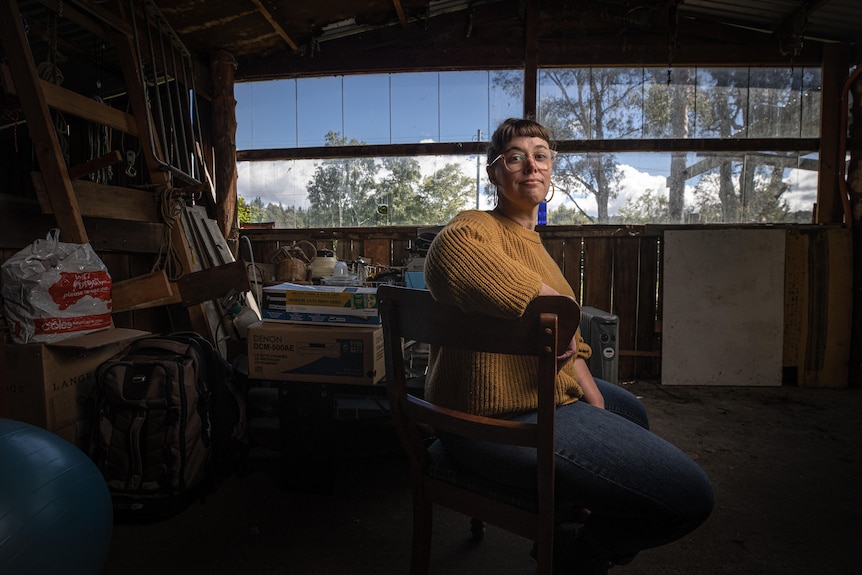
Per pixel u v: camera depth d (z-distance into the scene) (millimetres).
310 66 3717
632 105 3680
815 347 3387
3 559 958
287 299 1809
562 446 909
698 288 3418
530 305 803
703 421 2654
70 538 1072
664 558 1460
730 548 1508
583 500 894
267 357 1778
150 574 1374
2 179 3520
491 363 965
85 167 2018
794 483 1927
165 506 1634
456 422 938
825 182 3539
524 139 1109
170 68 3203
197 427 1721
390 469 2053
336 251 3730
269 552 1480
